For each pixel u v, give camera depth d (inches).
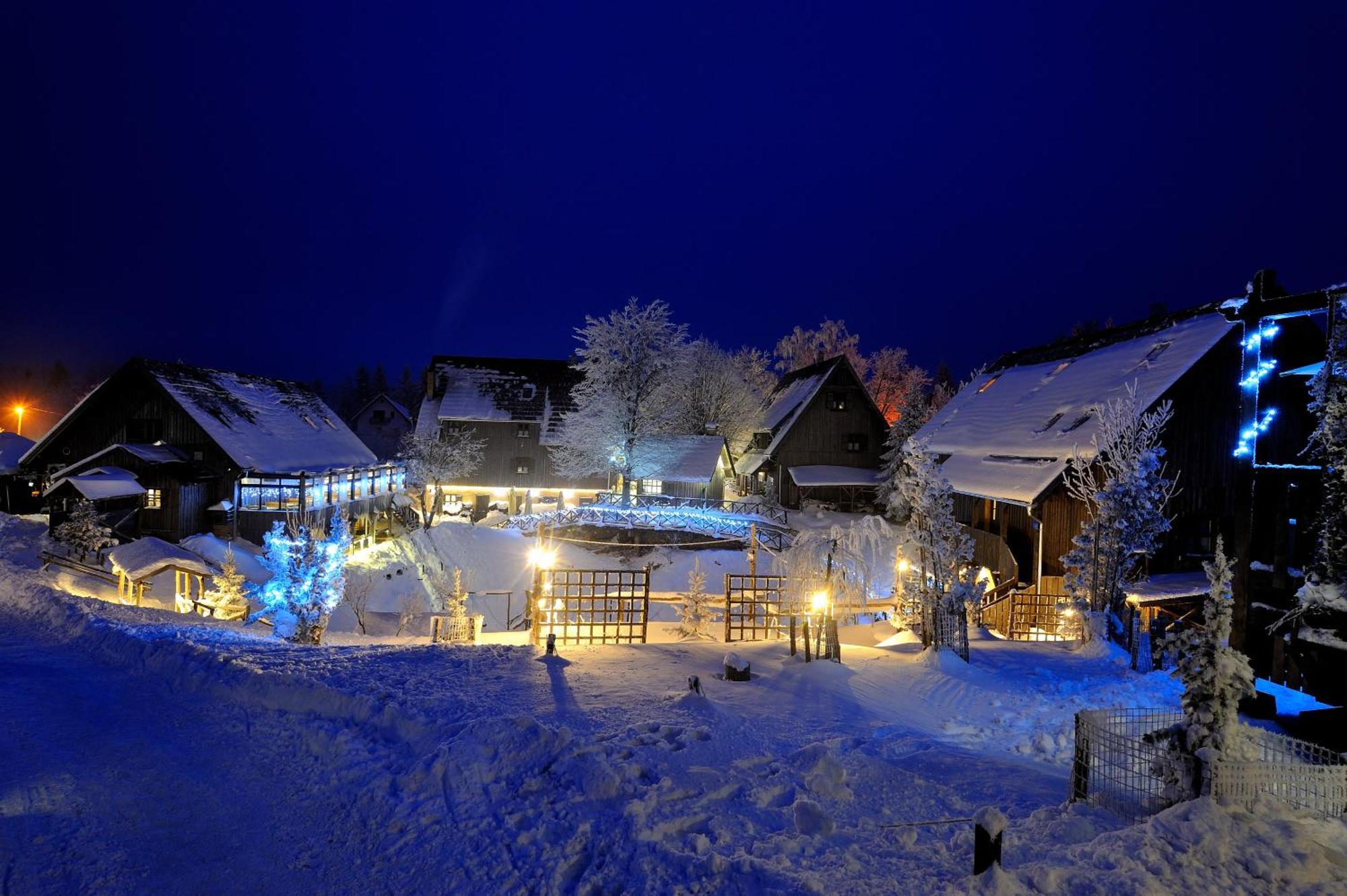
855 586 941.2
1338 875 198.5
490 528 1632.6
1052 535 981.2
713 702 413.7
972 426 1326.3
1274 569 449.1
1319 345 1008.2
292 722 363.3
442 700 378.9
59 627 628.1
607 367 1913.1
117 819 267.0
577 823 253.4
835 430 2021.4
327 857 245.0
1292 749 267.7
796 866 217.8
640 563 1483.8
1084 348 1267.2
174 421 1523.1
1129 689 505.7
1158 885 194.7
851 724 403.9
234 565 995.9
